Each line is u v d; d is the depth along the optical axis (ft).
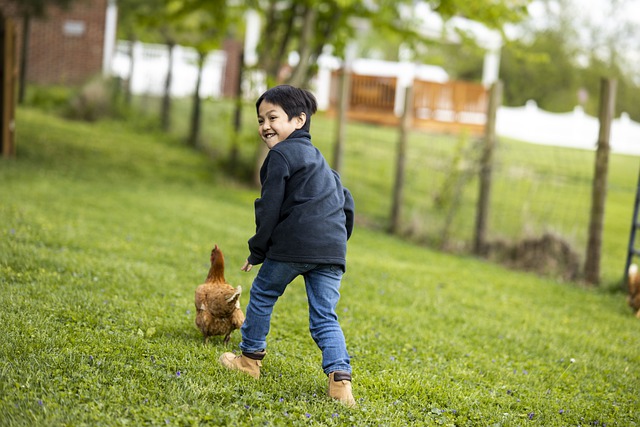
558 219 41.29
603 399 14.44
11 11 73.10
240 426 10.50
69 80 78.38
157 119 65.77
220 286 14.61
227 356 13.26
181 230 28.73
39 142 50.39
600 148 29.40
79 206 30.45
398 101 66.54
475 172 35.91
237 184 48.26
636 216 28.14
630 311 24.68
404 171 39.27
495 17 40.93
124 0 74.74
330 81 59.57
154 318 15.92
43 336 13.05
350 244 32.78
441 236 37.42
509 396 13.94
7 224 23.35
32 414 9.80
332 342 11.99
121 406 10.66
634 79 104.01
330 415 11.34
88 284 17.75
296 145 12.13
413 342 16.97
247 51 75.05
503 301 23.88
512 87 111.65
